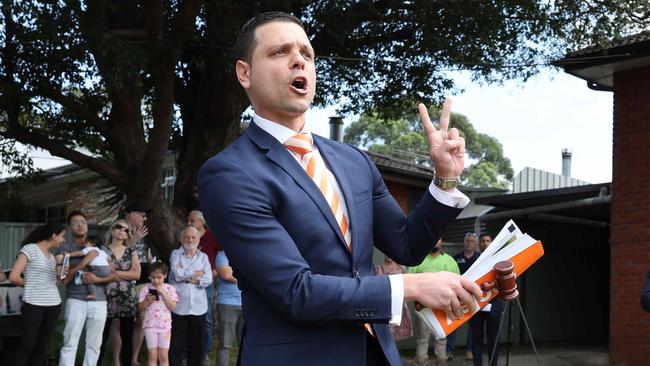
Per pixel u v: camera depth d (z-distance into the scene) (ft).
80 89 43.60
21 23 33.81
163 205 40.29
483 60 39.96
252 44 6.84
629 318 37.73
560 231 55.72
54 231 25.40
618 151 38.93
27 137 38.81
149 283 28.81
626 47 36.52
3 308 25.48
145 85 44.78
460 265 38.19
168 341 27.37
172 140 48.11
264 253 6.16
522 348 48.60
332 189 6.79
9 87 35.70
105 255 26.89
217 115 42.42
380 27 43.57
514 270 6.33
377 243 7.44
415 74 44.55
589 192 44.37
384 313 6.05
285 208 6.45
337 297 5.99
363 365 6.35
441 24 39.88
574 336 55.36
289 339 6.33
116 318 28.02
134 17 38.32
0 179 60.64
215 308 37.09
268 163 6.63
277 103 6.70
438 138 7.07
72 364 25.82
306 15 40.47
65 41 31.55
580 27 37.60
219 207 6.40
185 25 33.81
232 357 33.91
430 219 7.13
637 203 38.06
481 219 49.39
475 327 34.40
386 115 48.75
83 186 68.85
